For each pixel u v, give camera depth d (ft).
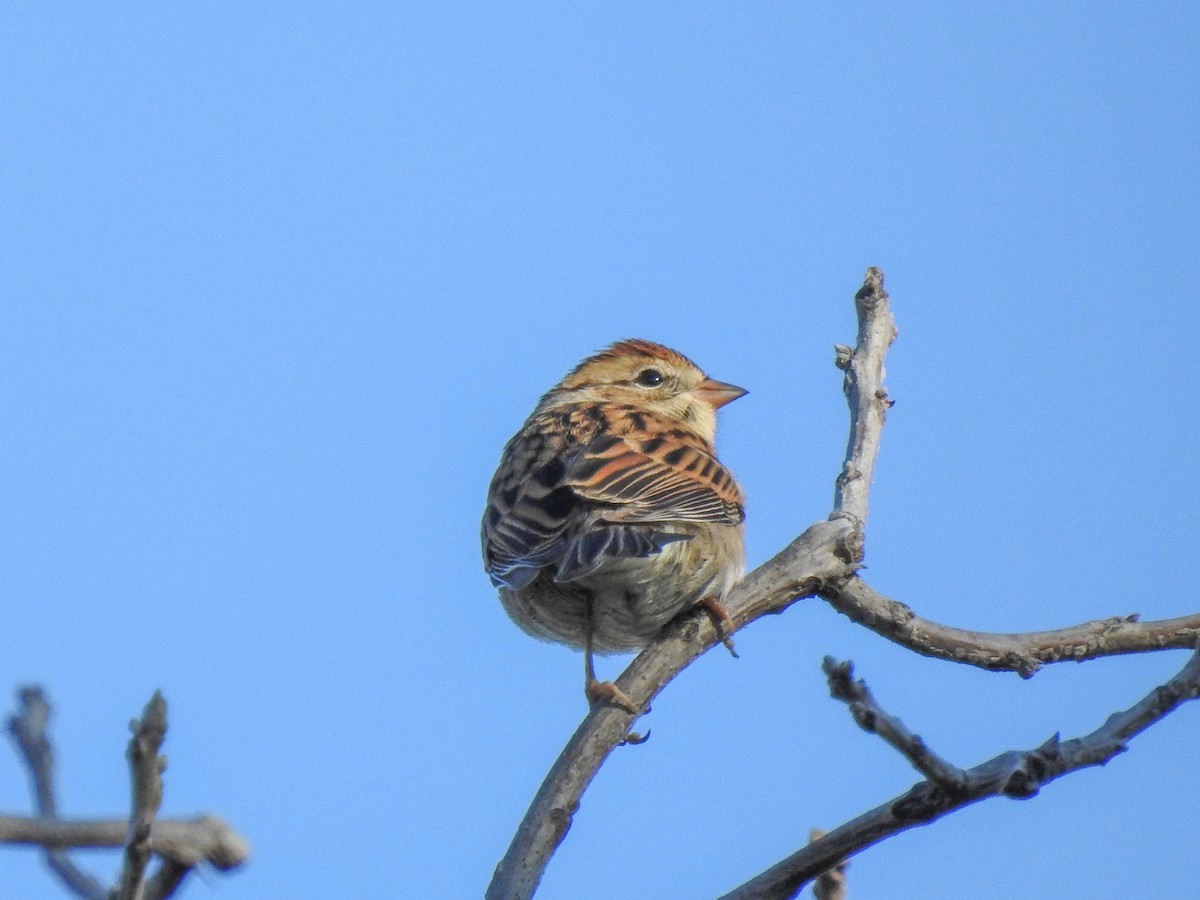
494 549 37.96
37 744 21.35
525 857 28.58
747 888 26.81
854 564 35.14
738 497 40.19
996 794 26.43
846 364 38.27
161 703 15.89
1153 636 34.24
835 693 26.20
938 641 34.06
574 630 39.04
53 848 15.57
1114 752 26.89
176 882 16.21
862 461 37.06
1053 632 34.35
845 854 26.73
